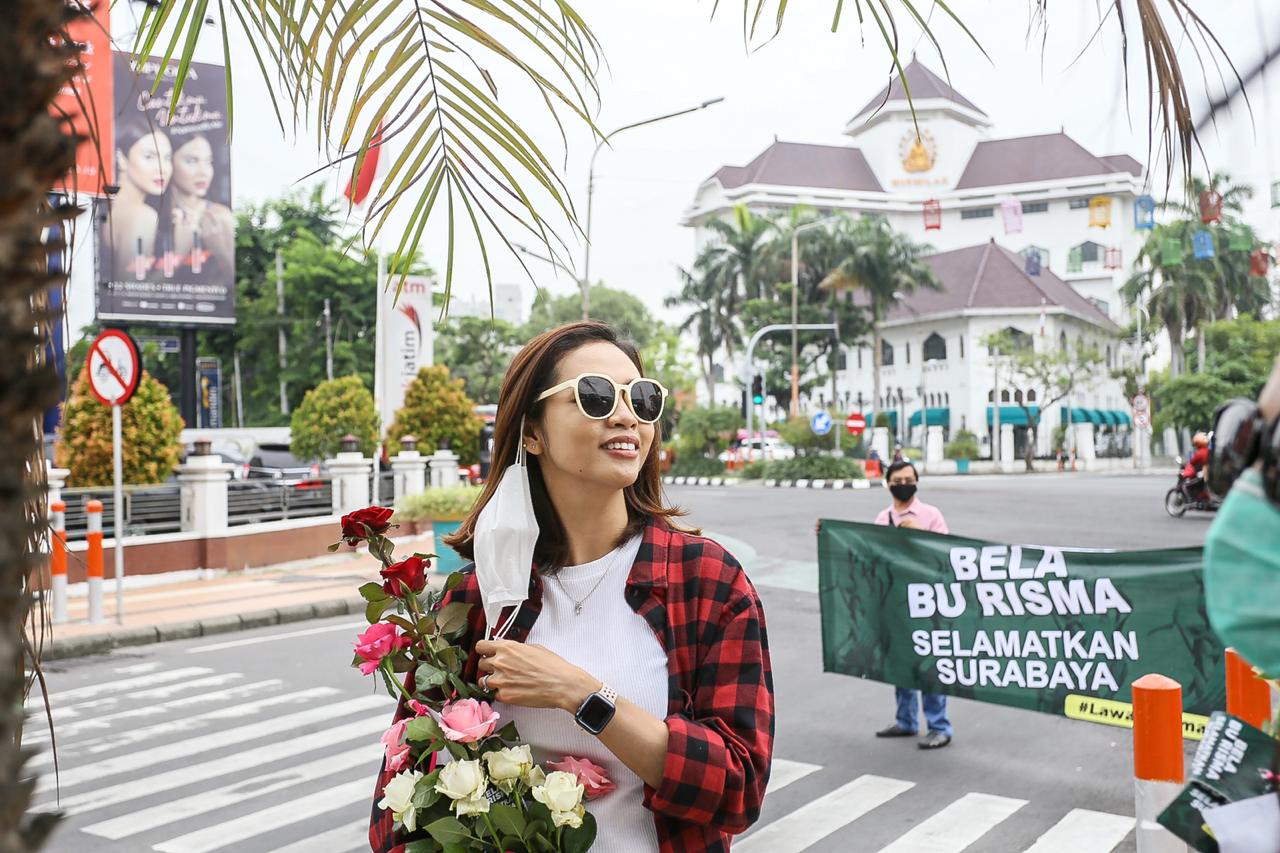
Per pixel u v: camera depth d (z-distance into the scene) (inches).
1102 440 2568.9
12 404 36.3
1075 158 3186.5
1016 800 217.3
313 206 2197.3
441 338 2361.0
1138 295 2156.7
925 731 271.0
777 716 287.7
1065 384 2108.8
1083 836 196.2
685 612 79.0
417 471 748.6
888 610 253.1
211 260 1166.3
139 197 1133.1
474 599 81.6
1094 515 862.5
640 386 80.0
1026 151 3299.7
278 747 264.2
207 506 554.3
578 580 80.0
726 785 72.1
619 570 80.4
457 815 71.4
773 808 215.6
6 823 34.4
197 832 205.0
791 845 195.3
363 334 2102.6
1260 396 46.7
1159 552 221.6
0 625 35.9
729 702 76.6
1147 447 2443.4
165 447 600.7
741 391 2395.4
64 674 350.9
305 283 2059.5
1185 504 837.8
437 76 83.4
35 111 37.1
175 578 540.7
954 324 2447.1
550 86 82.8
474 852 71.3
